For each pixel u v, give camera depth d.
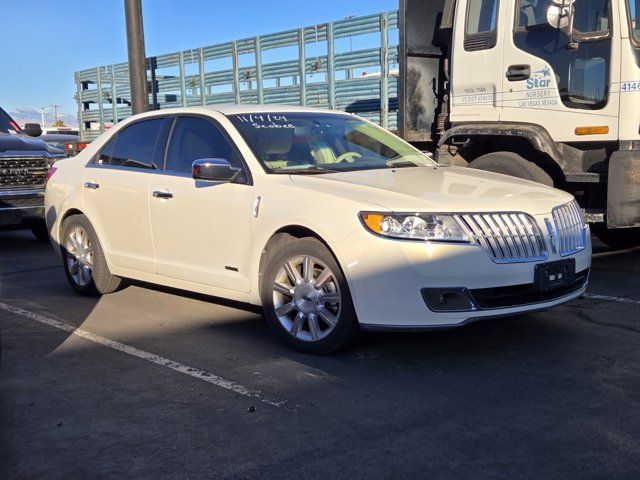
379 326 4.52
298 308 4.97
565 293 4.98
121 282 7.07
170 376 4.64
